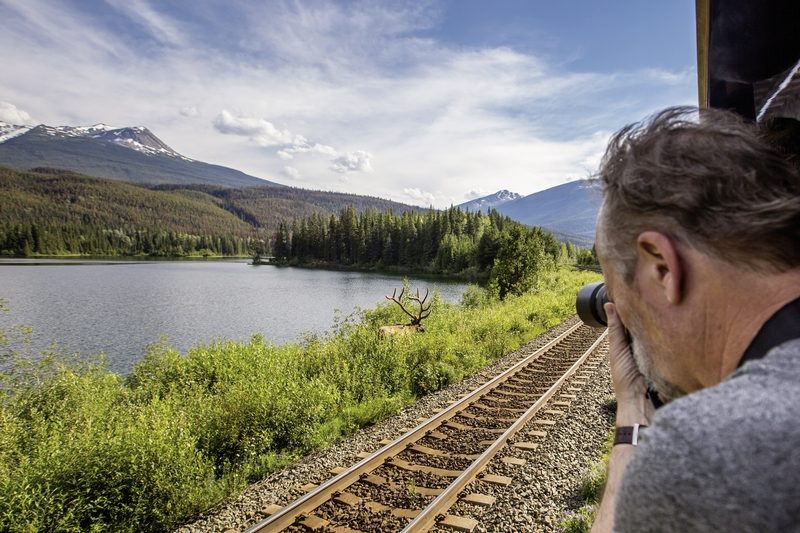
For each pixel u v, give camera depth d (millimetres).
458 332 13781
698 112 674
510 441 5945
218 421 6801
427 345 10969
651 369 674
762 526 342
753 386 435
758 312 522
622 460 725
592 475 4730
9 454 5625
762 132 720
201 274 77125
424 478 5043
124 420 6855
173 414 7051
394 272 88875
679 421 445
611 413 6867
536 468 5168
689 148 593
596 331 15039
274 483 5445
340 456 6012
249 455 6352
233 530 4445
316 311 32125
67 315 29344
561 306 21266
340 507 4559
